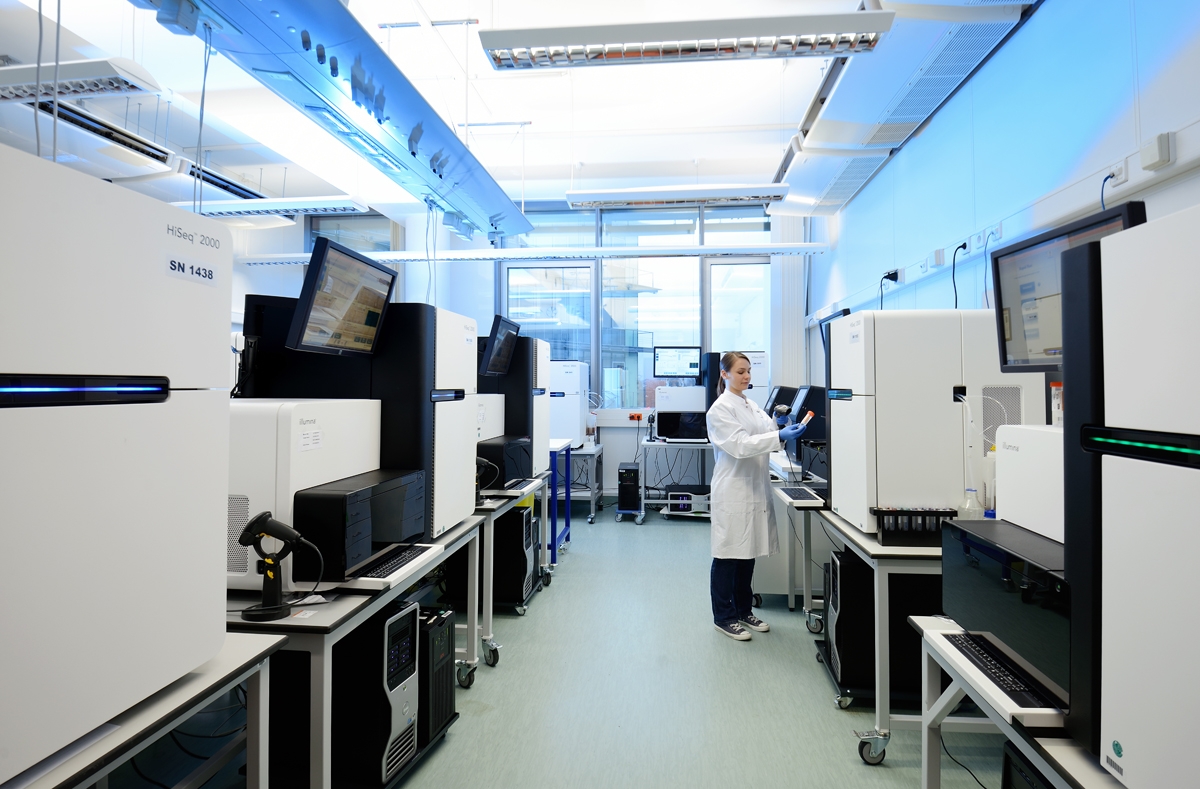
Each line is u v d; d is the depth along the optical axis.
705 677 2.33
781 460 3.81
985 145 2.71
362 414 1.77
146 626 0.87
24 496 0.70
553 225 6.16
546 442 3.62
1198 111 1.71
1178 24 1.77
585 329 6.12
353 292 1.67
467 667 2.24
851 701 2.12
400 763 1.65
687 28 2.14
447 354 2.09
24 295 0.70
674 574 3.66
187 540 0.96
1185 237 0.64
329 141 3.80
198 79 3.53
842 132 3.24
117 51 3.26
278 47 2.10
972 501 1.84
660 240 6.07
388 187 4.44
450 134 2.84
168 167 3.20
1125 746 0.72
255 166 5.06
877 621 1.79
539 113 4.32
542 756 1.81
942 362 1.87
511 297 6.19
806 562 2.81
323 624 1.26
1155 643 0.67
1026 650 0.96
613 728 1.97
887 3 2.26
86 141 2.91
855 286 4.34
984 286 2.72
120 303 0.83
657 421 5.23
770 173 5.47
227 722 2.03
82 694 0.77
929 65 2.61
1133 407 0.71
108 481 0.81
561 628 2.83
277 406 1.43
